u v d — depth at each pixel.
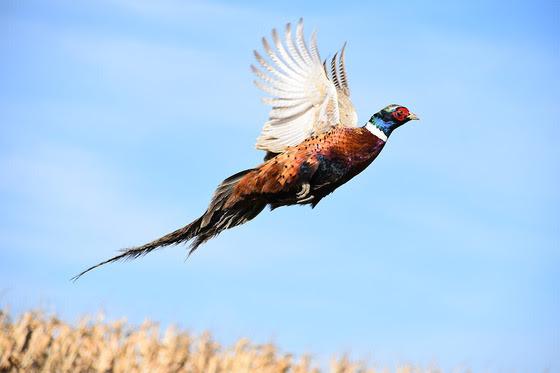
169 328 15.86
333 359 16.09
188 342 16.11
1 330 15.20
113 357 15.39
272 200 14.04
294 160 13.73
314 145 13.80
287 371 16.28
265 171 13.74
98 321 15.84
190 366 15.87
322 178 13.93
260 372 16.08
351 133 13.93
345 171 13.98
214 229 14.32
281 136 13.83
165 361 15.62
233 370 15.97
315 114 13.93
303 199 13.98
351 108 14.32
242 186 13.84
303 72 13.88
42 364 15.11
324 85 13.91
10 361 14.83
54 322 15.58
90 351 15.52
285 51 13.82
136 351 15.82
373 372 16.14
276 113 13.80
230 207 14.04
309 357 16.36
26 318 15.25
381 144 14.10
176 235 14.20
